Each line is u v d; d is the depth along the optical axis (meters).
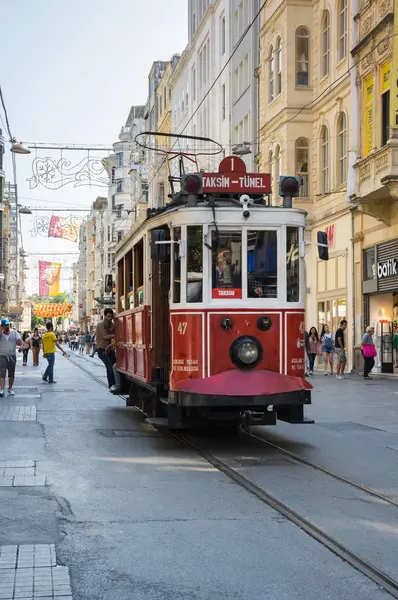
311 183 33.25
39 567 5.59
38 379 25.50
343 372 27.22
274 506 7.56
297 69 33.34
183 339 10.88
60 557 5.88
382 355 27.69
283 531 6.67
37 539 6.36
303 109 33.16
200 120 51.75
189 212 10.95
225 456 10.43
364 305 28.59
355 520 7.04
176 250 11.13
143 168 55.47
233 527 6.79
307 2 33.12
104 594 5.11
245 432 12.84
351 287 29.36
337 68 30.09
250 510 7.42
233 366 10.76
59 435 12.17
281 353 10.89
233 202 11.17
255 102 38.81
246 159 40.25
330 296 31.62
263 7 35.69
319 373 29.61
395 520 7.05
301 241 11.19
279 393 10.43
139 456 10.40
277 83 34.88
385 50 24.89
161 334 12.20
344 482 8.73
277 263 11.02
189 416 11.35
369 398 18.50
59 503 7.62
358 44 26.94
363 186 25.61
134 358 13.81
